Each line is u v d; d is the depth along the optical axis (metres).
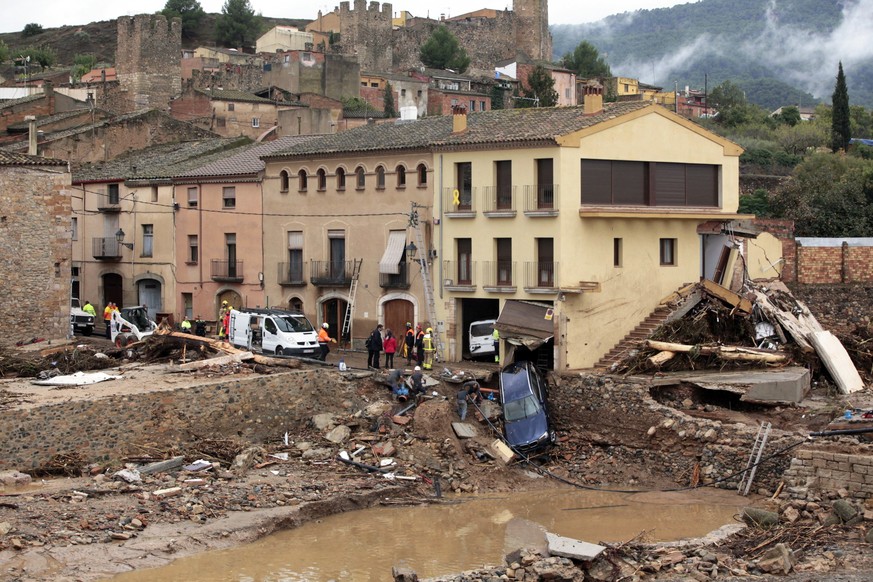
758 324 50.28
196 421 40.78
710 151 52.75
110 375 43.56
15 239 51.72
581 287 47.22
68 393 39.53
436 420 42.16
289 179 58.06
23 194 51.88
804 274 66.56
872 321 58.06
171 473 37.78
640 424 42.62
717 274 55.03
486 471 40.41
